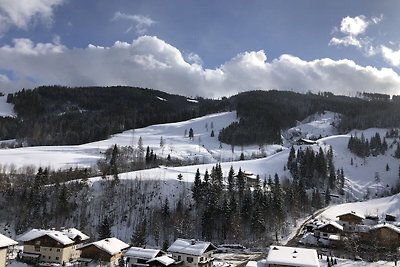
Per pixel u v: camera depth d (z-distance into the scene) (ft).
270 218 482.69
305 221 529.04
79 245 357.20
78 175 606.55
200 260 310.24
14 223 460.14
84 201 508.53
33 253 328.08
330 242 414.82
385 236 399.44
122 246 327.26
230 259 372.58
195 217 490.08
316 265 238.48
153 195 533.96
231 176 584.40
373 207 593.83
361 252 380.99
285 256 250.78
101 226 432.25
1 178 550.77
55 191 518.78
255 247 429.38
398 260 344.69
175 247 319.68
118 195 528.22
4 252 265.34
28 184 538.88
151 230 456.86
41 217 467.11
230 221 455.22
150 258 296.92
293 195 549.95
